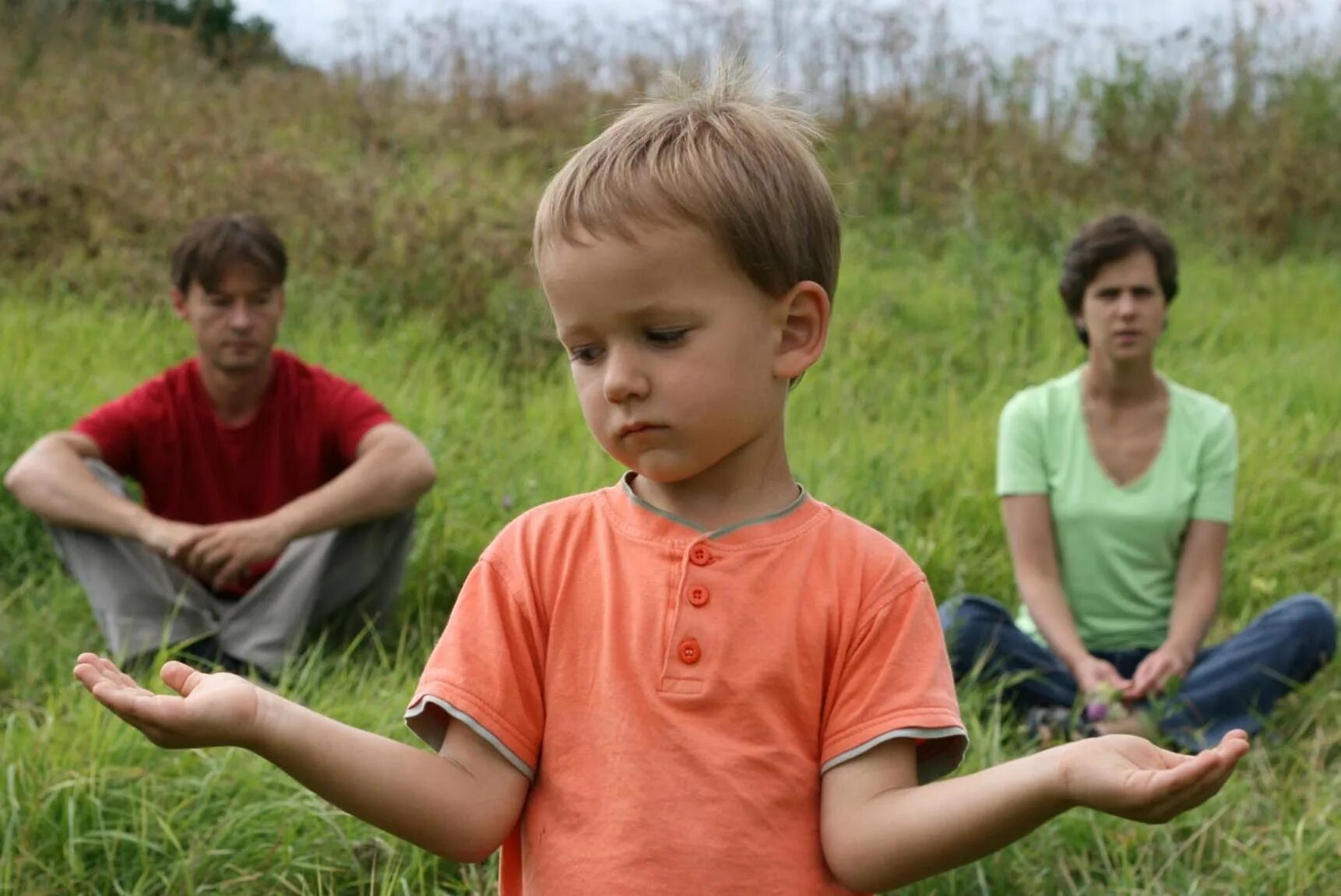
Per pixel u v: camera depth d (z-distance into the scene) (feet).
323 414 13.55
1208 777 4.26
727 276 5.07
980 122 32.45
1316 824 10.01
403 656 12.84
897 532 14.87
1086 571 12.88
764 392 5.24
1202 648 12.68
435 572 14.19
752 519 5.39
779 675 5.17
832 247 5.50
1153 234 12.78
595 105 32.96
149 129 26.78
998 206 29.27
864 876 5.04
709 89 5.65
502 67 36.04
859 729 5.16
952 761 5.34
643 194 5.00
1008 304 23.79
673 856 5.02
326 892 8.99
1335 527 16.10
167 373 13.71
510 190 26.71
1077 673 12.14
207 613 12.73
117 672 4.90
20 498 12.87
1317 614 12.15
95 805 9.07
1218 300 26.22
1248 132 32.94
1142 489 12.85
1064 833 9.96
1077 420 13.08
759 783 5.09
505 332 21.12
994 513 15.70
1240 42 34.65
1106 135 32.71
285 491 13.57
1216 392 20.34
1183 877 9.53
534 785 5.41
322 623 13.09
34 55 31.89
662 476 5.15
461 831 5.18
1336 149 32.27
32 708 10.96
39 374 17.56
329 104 32.27
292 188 24.14
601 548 5.46
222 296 12.99
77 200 23.32
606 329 5.08
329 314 21.25
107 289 21.70
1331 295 26.76
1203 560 12.69
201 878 8.96
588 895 5.07
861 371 21.12
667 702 5.14
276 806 9.26
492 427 17.70
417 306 21.68
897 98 32.65
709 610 5.22
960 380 21.31
